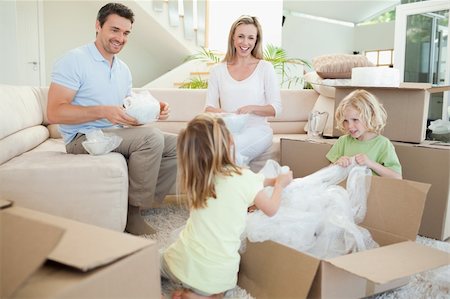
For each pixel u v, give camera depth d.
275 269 1.18
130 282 0.83
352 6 7.69
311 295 1.10
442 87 1.84
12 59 3.80
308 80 2.88
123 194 1.43
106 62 1.88
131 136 1.75
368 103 1.75
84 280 0.73
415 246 1.20
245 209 1.22
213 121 1.22
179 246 1.21
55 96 1.72
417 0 5.35
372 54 8.34
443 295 1.25
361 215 1.51
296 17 7.61
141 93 1.94
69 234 0.89
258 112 2.11
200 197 1.19
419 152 1.80
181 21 5.02
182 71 4.75
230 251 1.18
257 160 2.26
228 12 4.87
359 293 1.17
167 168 2.02
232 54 2.23
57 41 5.28
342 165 1.65
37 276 0.75
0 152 1.55
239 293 1.26
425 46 4.72
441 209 1.74
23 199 1.37
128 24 1.84
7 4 3.72
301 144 2.10
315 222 1.36
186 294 1.17
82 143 1.65
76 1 5.29
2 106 1.81
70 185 1.39
